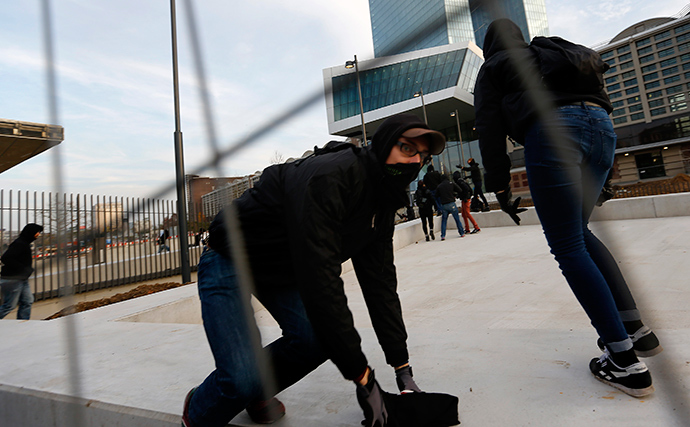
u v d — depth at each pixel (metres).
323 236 1.04
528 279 3.91
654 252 4.28
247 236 1.21
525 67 1.26
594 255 1.40
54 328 3.08
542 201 1.35
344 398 1.42
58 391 1.72
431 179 8.03
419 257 6.24
